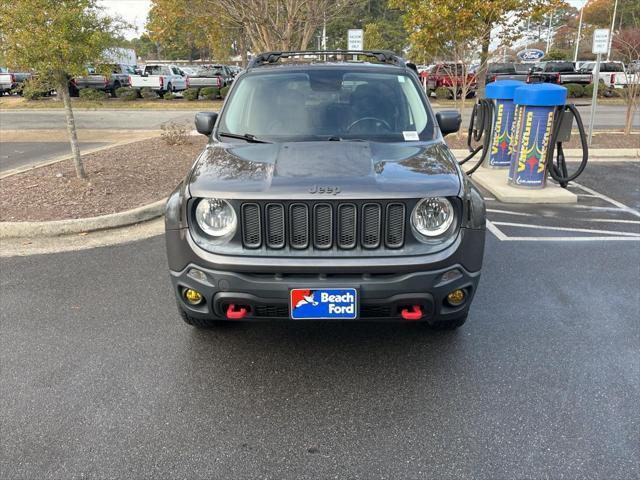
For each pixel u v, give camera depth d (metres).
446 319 3.44
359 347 3.90
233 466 2.74
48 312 4.42
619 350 3.83
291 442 2.92
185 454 2.82
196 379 3.51
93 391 3.36
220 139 4.16
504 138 10.04
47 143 13.95
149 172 9.28
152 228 6.67
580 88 29.08
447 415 3.14
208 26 15.63
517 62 31.55
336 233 3.17
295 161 3.53
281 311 3.24
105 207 7.11
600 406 3.20
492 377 3.52
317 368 3.64
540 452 2.82
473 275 3.37
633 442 2.89
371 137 4.07
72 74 7.53
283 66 4.82
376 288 3.14
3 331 4.11
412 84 4.64
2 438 2.93
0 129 17.08
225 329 4.16
